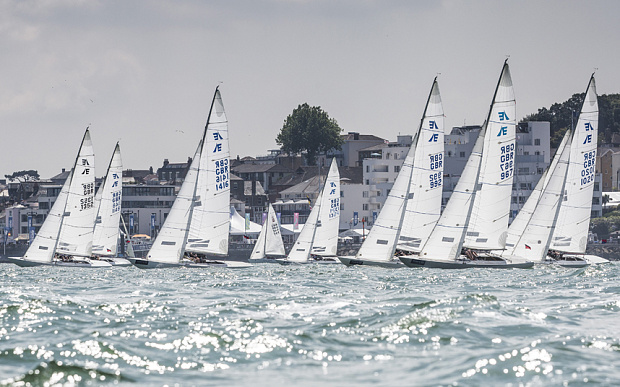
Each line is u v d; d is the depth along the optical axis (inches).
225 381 3508.9
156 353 4018.2
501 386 3408.0
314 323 4886.8
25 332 4626.0
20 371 3661.4
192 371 3678.6
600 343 4165.8
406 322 4785.9
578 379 3474.4
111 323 4928.6
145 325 4842.5
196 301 6205.7
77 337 4424.2
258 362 3846.0
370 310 5467.5
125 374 3602.4
